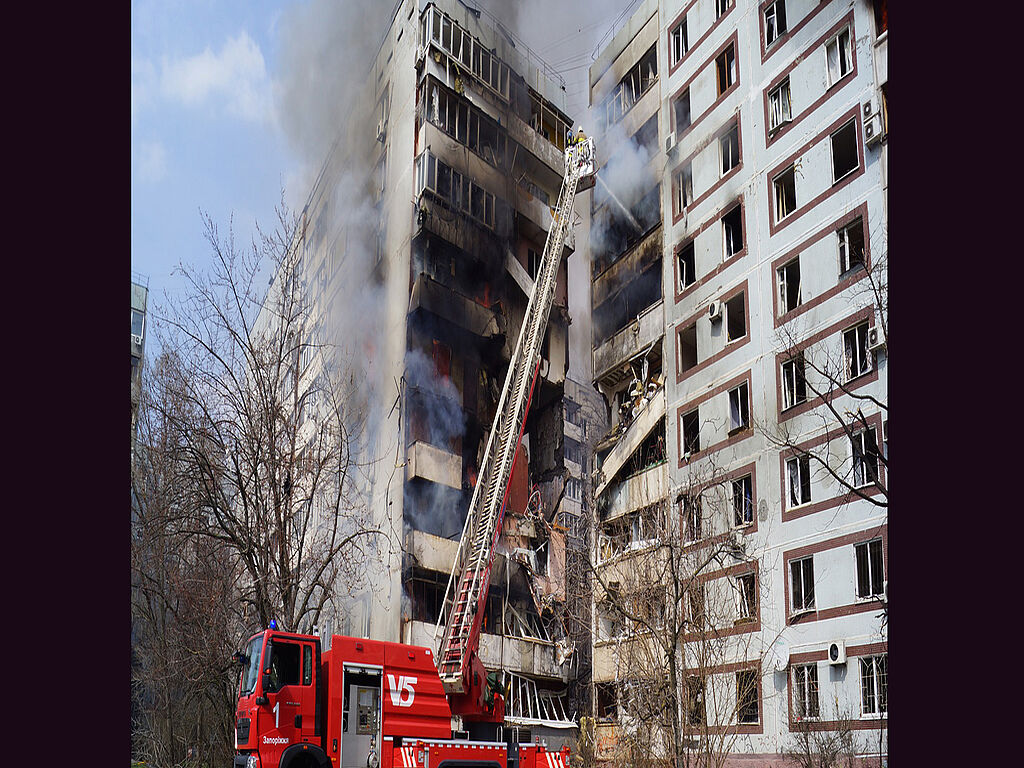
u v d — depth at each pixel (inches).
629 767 884.6
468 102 1251.2
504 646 1126.4
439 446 1144.8
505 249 1252.5
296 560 919.7
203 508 877.2
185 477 850.1
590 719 1056.8
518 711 1109.7
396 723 641.0
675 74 1244.5
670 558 915.4
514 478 1219.2
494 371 1234.0
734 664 967.0
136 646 964.0
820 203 973.2
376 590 1093.1
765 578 965.2
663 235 1227.2
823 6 995.9
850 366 918.4
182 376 904.9
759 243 1059.9
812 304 968.9
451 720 692.1
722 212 1123.3
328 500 1029.2
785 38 1050.7
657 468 1166.3
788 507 962.1
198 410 898.1
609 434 1278.3
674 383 1170.0
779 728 908.0
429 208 1171.3
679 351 1167.0
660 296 1222.3
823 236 964.0
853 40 946.1
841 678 861.8
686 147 1207.6
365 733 623.8
